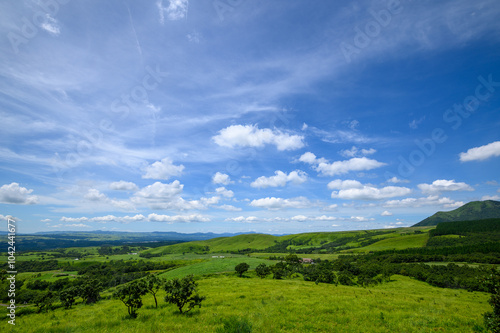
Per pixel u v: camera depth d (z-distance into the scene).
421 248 178.12
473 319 21.91
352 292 42.78
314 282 75.31
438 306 30.48
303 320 21.09
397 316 22.41
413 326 19.38
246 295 37.59
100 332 18.91
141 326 20.11
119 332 18.50
